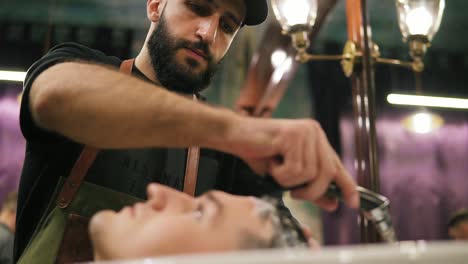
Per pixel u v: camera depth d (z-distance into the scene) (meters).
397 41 4.21
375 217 0.67
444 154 4.23
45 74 0.74
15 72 3.72
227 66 4.17
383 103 4.21
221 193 0.63
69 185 0.90
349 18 1.40
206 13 1.09
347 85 4.23
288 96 4.32
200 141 0.64
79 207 0.90
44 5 3.97
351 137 4.12
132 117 0.64
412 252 0.36
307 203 3.97
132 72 1.11
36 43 3.96
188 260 0.35
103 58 1.09
